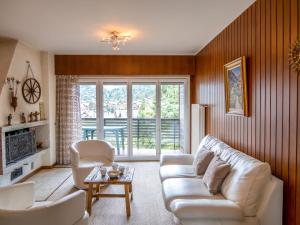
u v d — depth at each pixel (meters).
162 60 5.89
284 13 2.28
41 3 2.87
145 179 4.79
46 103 5.53
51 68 5.67
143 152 6.21
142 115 6.18
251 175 2.35
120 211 3.46
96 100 6.07
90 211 3.34
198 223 2.27
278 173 2.41
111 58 5.84
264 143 2.67
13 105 4.29
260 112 2.75
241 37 3.24
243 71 3.06
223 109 3.96
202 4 2.94
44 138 5.53
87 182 3.28
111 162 4.49
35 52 5.25
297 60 2.08
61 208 2.17
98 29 3.90
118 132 6.17
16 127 4.26
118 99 6.12
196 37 4.41
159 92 6.14
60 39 4.49
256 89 2.84
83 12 3.17
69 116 5.82
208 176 2.95
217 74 4.26
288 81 2.23
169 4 2.93
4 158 3.86
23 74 4.75
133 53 5.78
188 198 2.71
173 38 4.46
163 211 3.46
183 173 3.55
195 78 5.94
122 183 3.26
